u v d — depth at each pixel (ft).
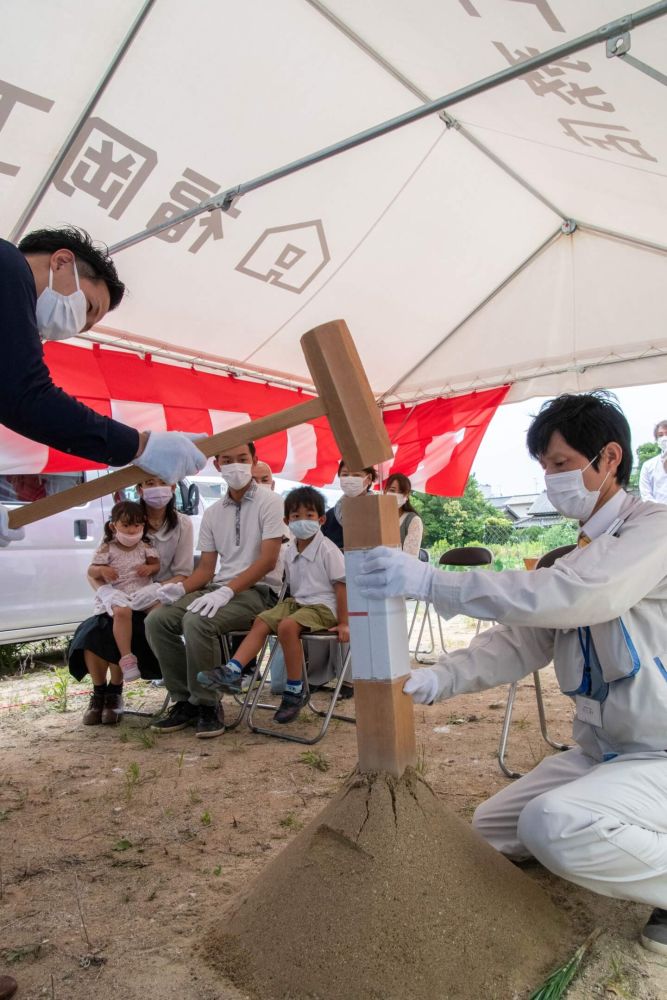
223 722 13.08
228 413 19.12
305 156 12.12
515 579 5.48
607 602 5.32
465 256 16.33
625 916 6.07
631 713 5.69
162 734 12.94
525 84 9.64
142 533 14.48
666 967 5.35
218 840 8.04
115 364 16.66
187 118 11.02
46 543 18.92
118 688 14.10
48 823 8.72
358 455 5.61
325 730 12.09
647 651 5.70
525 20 8.12
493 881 5.57
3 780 10.49
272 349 18.42
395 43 10.05
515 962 5.08
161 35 9.56
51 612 18.85
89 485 5.92
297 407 5.75
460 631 26.21
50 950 5.82
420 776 5.97
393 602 5.88
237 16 9.55
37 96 10.05
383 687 5.78
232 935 5.57
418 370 21.38
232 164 12.13
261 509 13.99
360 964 4.86
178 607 13.32
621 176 11.73
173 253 13.79
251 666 15.81
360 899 5.15
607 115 9.44
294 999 4.84
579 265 16.78
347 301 16.92
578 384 19.90
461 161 13.37
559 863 5.32
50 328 6.05
